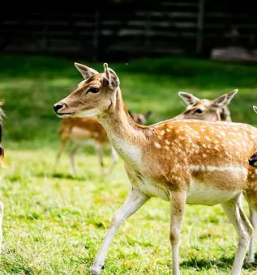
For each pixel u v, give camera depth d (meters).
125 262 17.94
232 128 17.16
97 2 74.88
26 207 23.66
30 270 16.72
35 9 76.12
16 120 49.66
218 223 23.91
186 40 72.94
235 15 72.62
